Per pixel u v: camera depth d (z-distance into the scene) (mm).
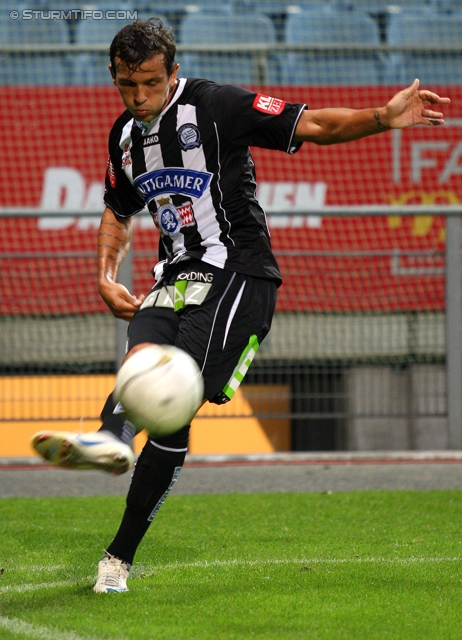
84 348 27750
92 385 26906
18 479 22016
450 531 15898
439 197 33875
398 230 32406
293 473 22672
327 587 11711
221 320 11055
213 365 11070
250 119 10773
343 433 30703
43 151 33625
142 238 31625
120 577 11430
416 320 26828
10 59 35156
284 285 27766
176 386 9617
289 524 16562
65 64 35438
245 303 11195
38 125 33656
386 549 14328
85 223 32781
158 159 11219
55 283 27844
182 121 11008
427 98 10000
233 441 29766
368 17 39844
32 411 25703
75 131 33719
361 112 10180
